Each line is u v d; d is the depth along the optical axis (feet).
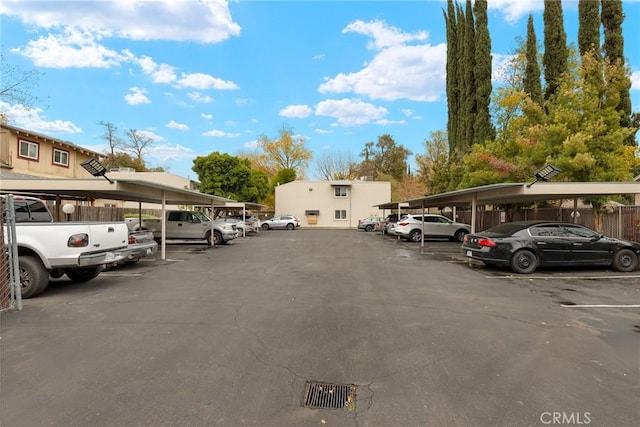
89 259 22.68
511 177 51.55
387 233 88.12
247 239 77.41
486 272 32.94
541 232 32.65
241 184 125.29
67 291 24.25
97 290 24.58
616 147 42.06
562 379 11.61
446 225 70.79
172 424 9.05
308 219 143.95
